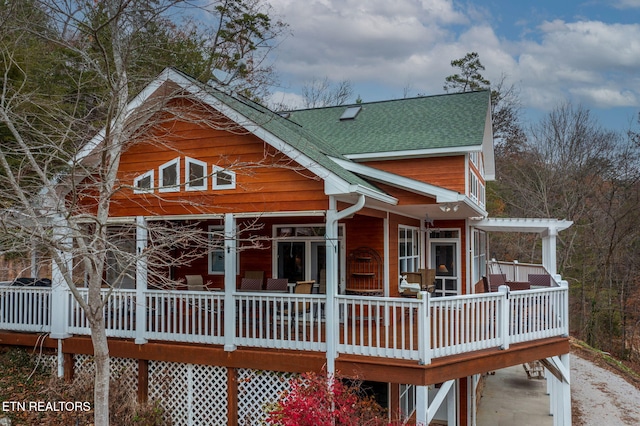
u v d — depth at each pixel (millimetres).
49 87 9406
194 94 8094
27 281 11547
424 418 7492
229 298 8820
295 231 11539
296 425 5977
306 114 17359
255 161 8914
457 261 14266
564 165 30922
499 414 12852
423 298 7570
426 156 13000
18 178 6852
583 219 30031
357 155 13195
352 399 7047
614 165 29359
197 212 9328
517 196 33719
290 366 8328
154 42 8969
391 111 15875
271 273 11719
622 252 28422
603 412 13320
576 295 29875
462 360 7977
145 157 9781
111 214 9922
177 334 9102
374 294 10844
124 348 9430
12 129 6820
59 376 9836
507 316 8773
